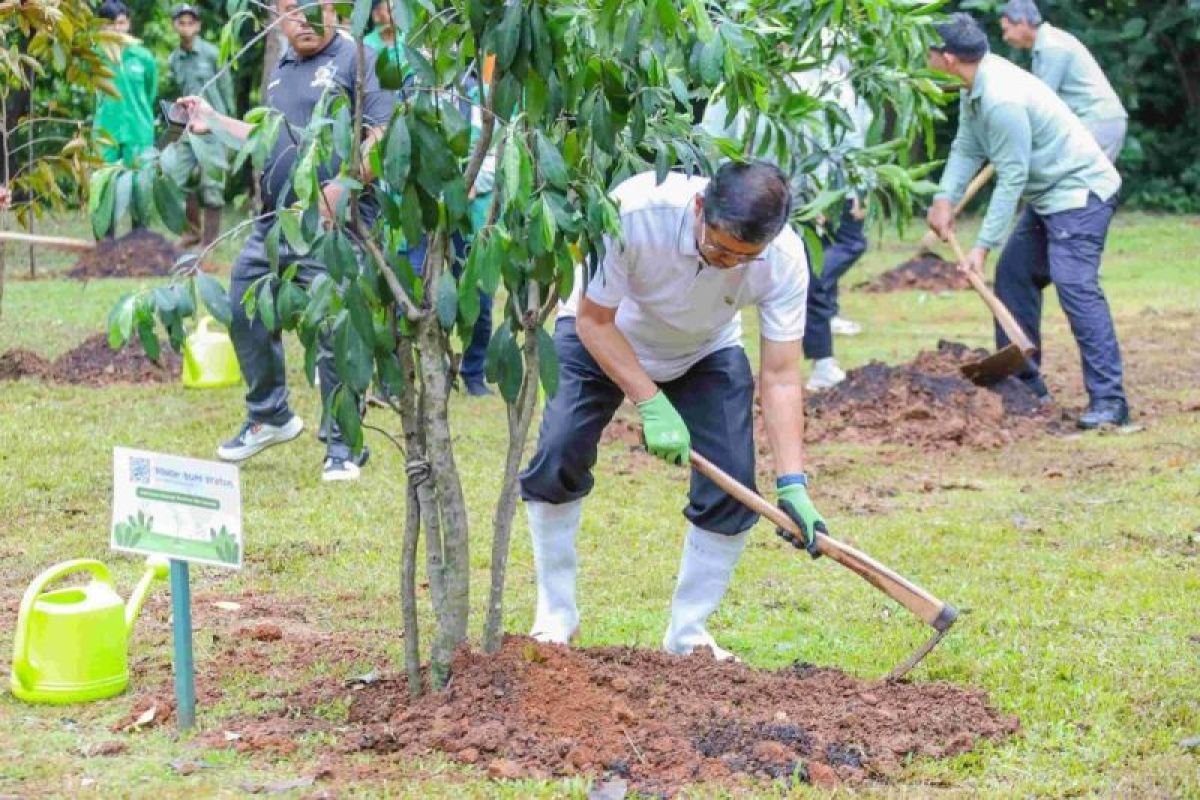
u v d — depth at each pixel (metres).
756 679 5.84
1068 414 11.65
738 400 6.10
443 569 5.53
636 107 5.18
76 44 11.05
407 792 4.84
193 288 4.96
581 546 8.32
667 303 5.75
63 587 7.33
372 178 5.02
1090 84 12.95
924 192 8.81
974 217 26.11
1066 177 11.33
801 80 9.97
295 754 5.19
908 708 5.67
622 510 9.03
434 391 5.34
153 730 5.41
